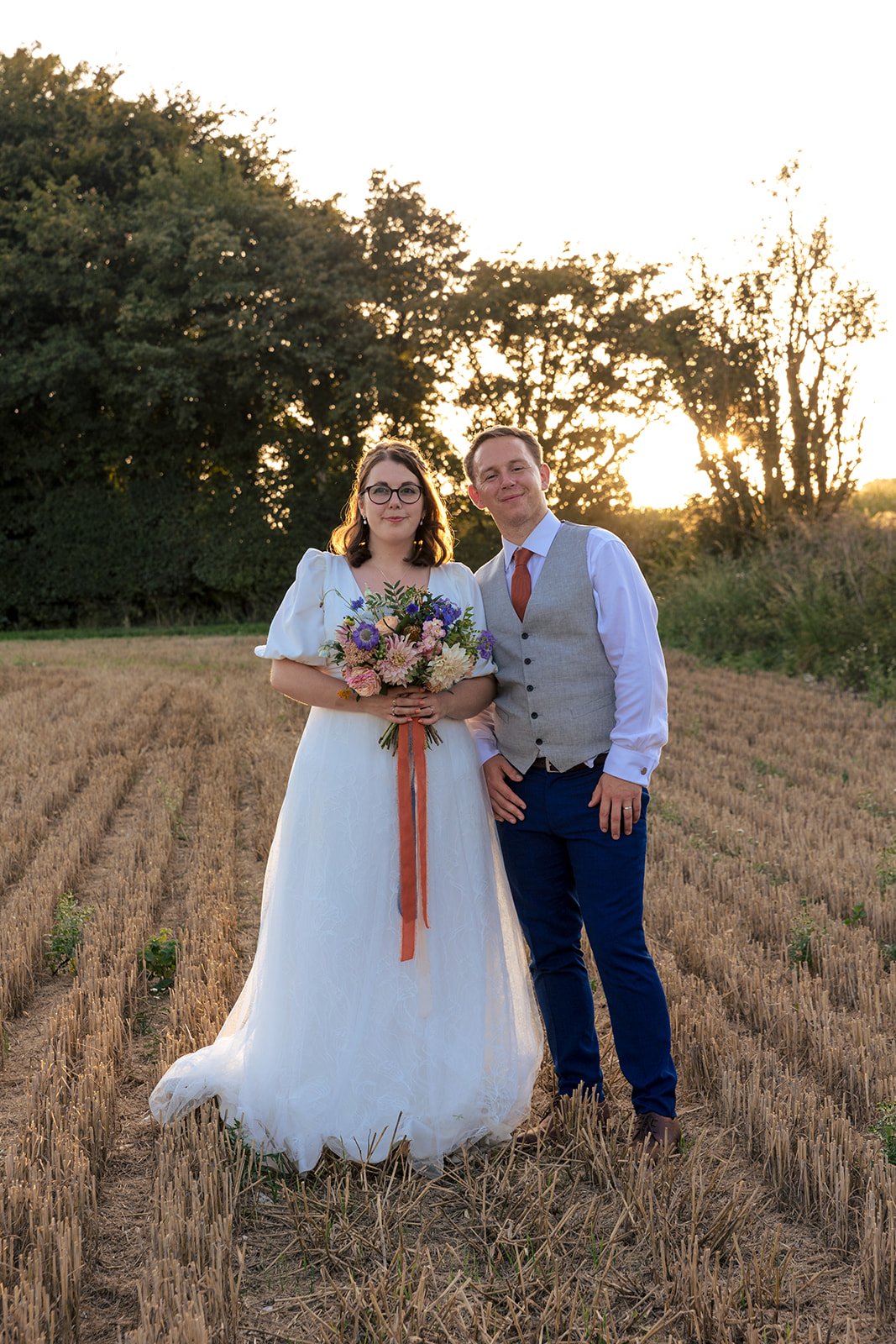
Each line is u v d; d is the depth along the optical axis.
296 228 27.03
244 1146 3.27
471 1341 2.48
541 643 3.38
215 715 11.62
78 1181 2.93
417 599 3.37
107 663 17.58
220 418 28.22
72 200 26.27
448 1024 3.36
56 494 28.17
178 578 28.20
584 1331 2.47
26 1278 2.55
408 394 28.80
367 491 3.46
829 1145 2.98
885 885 5.70
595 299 27.86
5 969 4.51
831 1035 3.84
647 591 3.38
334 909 3.33
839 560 16.31
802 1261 2.78
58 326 26.28
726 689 13.20
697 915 5.17
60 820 7.50
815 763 9.07
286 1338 2.52
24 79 27.48
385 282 28.31
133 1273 2.78
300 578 3.46
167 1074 3.43
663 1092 3.30
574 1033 3.53
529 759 3.41
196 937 4.94
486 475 3.42
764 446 20.91
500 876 3.62
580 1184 3.15
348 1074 3.27
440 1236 2.93
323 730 3.48
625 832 3.32
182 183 26.47
